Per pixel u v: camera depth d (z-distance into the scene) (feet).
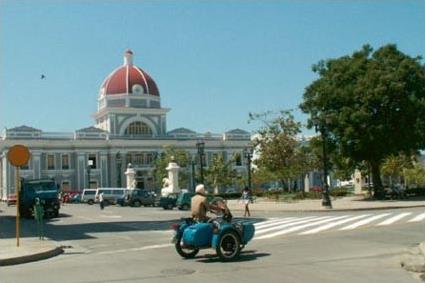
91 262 51.60
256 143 227.20
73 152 343.05
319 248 56.03
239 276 40.68
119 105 360.07
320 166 215.10
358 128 166.61
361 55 176.24
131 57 376.68
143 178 351.25
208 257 51.26
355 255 50.26
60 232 86.48
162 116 368.48
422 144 170.09
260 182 270.87
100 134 350.64
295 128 221.46
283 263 46.42
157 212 150.20
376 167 175.42
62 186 338.34
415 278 38.93
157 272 43.75
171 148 323.78
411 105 163.94
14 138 331.16
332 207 131.75
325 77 176.76
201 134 372.17
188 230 50.14
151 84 370.53
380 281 37.88
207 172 293.23
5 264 52.26
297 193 206.18
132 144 351.67
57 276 43.65
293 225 84.94
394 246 55.88
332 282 37.58
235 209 139.44
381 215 100.32
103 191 238.27
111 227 94.68
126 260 51.93
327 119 164.45
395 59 169.48
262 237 69.41
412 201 151.23
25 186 129.59
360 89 164.14
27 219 125.49
